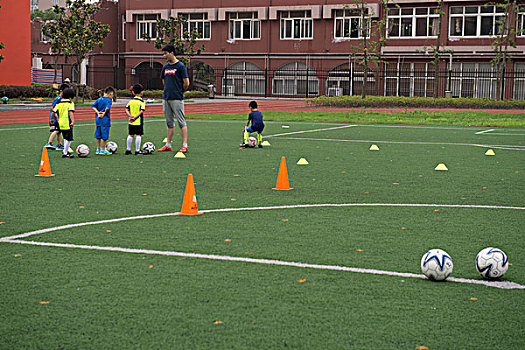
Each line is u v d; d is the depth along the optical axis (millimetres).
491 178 11320
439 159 14195
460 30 51219
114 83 57250
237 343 4039
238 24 58750
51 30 44188
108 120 14617
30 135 19250
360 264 5840
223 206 8617
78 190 9789
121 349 3951
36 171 11781
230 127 23844
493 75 50312
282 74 56594
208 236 6891
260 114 16438
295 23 56844
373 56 50312
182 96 15203
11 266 5711
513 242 6703
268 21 57531
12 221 7574
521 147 16984
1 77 42781
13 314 4539
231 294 4969
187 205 8062
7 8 42688
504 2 49562
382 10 53344
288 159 13992
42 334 4188
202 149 15953
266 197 9320
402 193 9711
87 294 4957
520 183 10750
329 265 5797
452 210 8398
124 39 63562
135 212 8172
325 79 55812
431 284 5270
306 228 7293
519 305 4781
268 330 4250
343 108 40781
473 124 26562
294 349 3955
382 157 14523
